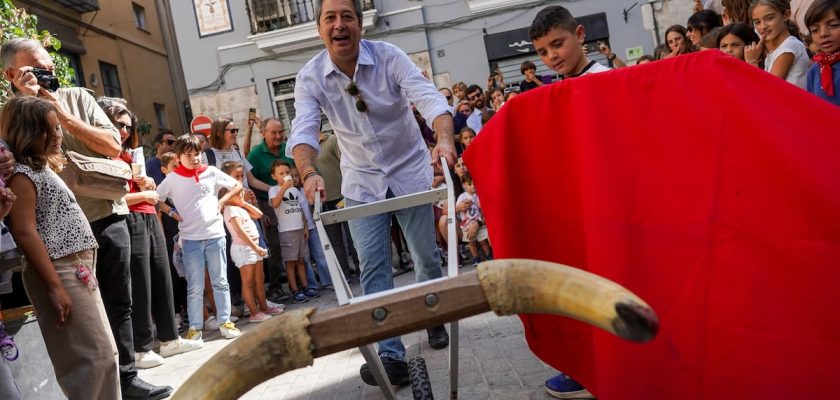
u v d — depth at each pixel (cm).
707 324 206
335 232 820
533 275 150
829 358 188
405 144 384
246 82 1706
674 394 209
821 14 389
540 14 350
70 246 342
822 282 190
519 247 254
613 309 133
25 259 336
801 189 193
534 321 256
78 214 352
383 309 153
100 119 449
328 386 426
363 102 368
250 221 703
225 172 737
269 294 830
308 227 819
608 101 233
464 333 485
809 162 195
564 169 246
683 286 211
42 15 1537
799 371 192
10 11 600
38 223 338
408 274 823
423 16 1661
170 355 584
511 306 151
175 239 711
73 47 1633
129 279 462
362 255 383
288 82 1706
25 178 329
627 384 213
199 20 1700
